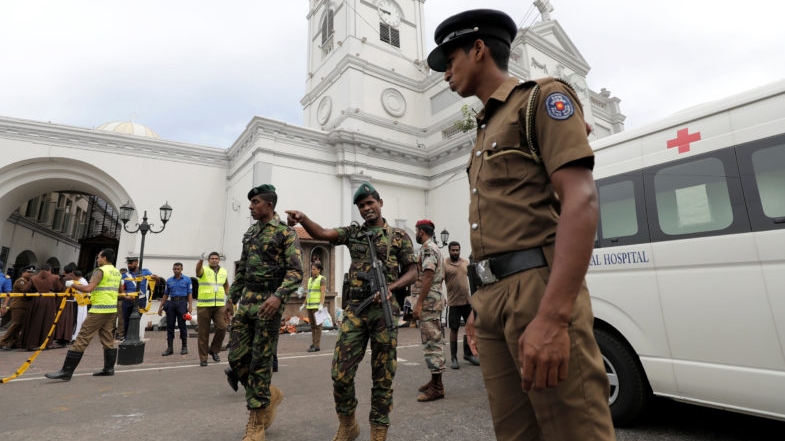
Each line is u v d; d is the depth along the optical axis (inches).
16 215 692.7
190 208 584.4
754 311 103.9
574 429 41.9
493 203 51.0
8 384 202.8
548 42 675.4
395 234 130.3
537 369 39.0
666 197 127.6
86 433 129.7
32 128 519.2
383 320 116.0
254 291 128.7
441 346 173.3
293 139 548.1
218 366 255.6
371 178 596.1
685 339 115.4
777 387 98.6
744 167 112.1
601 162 148.3
